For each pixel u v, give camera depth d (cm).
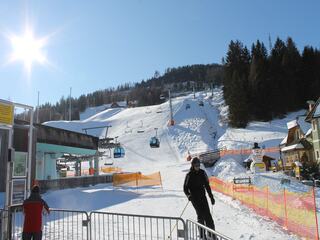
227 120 10181
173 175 4456
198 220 796
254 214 1405
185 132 9819
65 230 1066
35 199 854
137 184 2942
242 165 5116
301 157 4547
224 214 1406
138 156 7838
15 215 952
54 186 2441
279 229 1091
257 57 10556
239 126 9169
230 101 9481
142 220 1275
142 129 10988
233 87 9475
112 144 4006
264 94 9475
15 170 1128
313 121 4278
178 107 13362
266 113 9394
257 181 3228
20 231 959
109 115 17100
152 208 1655
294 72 10100
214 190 2605
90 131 12388
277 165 4728
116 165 6975
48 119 19650
